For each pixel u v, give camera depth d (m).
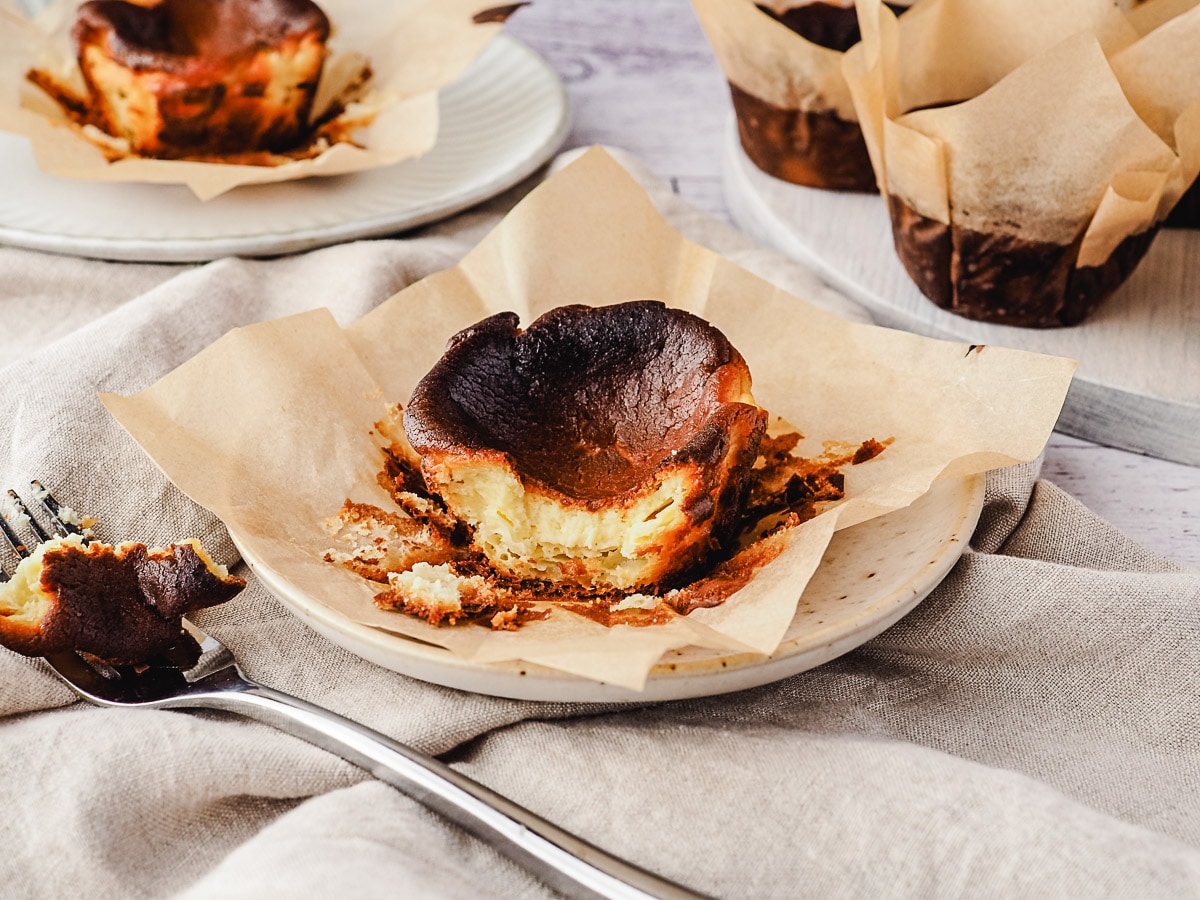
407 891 0.34
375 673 0.39
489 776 0.37
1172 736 0.39
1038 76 0.45
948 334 0.49
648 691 0.37
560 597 0.41
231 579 0.39
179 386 0.42
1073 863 0.34
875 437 0.43
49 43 0.57
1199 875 0.34
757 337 0.46
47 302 0.50
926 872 0.35
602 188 0.48
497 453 0.41
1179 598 0.39
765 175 0.57
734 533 0.42
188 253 0.51
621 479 0.42
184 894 0.35
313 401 0.43
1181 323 0.49
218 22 0.56
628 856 0.36
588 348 0.43
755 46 0.53
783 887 0.35
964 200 0.47
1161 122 0.46
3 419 0.44
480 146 0.58
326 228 0.52
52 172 0.53
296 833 0.35
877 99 0.49
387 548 0.41
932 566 0.39
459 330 0.46
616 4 0.74
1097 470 0.46
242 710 0.38
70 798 0.36
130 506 0.42
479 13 0.58
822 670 0.40
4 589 0.39
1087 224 0.47
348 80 0.58
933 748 0.38
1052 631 0.39
